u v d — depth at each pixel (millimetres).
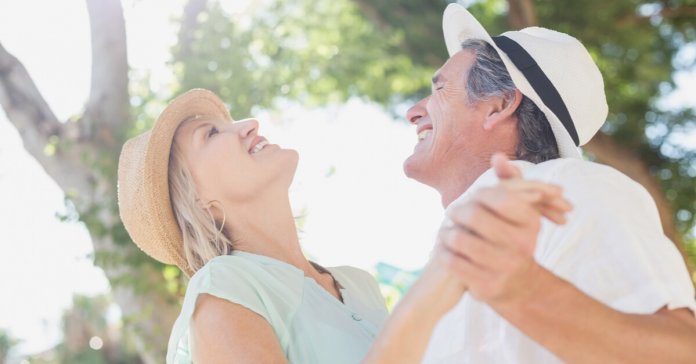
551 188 1205
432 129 2277
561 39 2219
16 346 13812
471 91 2191
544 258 1620
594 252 1562
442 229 1289
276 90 7625
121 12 6551
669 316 1427
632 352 1337
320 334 2188
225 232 2443
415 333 1316
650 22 9078
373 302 2580
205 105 2650
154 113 6977
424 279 1326
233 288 2107
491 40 2145
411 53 9039
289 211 2475
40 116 6492
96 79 6523
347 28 10602
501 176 1245
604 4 8562
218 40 6980
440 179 2262
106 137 6395
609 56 9039
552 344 1318
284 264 2287
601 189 1627
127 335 6254
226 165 2430
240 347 2018
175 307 6062
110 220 5949
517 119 2133
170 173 2500
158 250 2547
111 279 6020
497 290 1246
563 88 2092
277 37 9289
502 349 1626
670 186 9656
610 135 9359
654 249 1547
